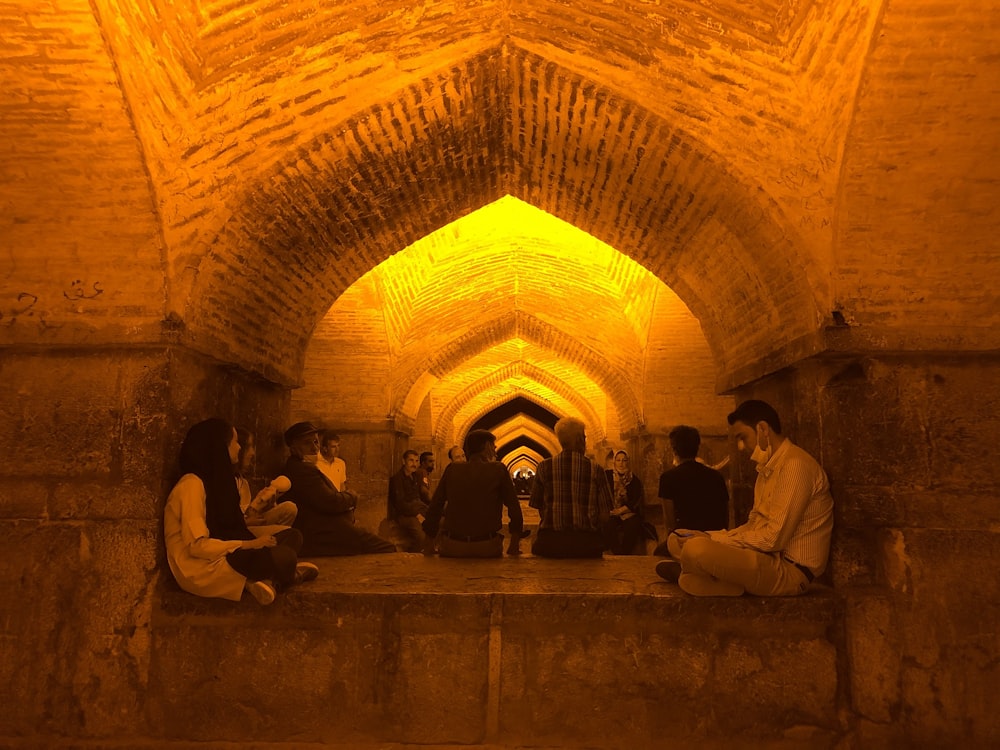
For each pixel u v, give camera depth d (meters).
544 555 4.62
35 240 3.26
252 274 3.81
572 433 4.76
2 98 2.85
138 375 3.33
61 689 3.19
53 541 3.25
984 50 2.71
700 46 3.20
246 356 4.01
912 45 2.73
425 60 3.47
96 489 3.26
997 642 3.11
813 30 2.93
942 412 3.26
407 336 9.27
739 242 3.80
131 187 3.12
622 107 3.60
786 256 3.43
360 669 3.16
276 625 3.20
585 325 9.61
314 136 3.48
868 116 2.95
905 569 3.18
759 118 3.28
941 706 3.10
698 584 3.18
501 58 3.66
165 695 3.17
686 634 3.17
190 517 3.12
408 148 4.01
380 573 3.84
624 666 3.15
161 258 3.26
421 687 3.15
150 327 3.29
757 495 3.35
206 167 3.27
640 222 4.58
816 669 3.15
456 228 8.41
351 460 9.24
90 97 2.85
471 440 4.75
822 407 3.38
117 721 3.16
